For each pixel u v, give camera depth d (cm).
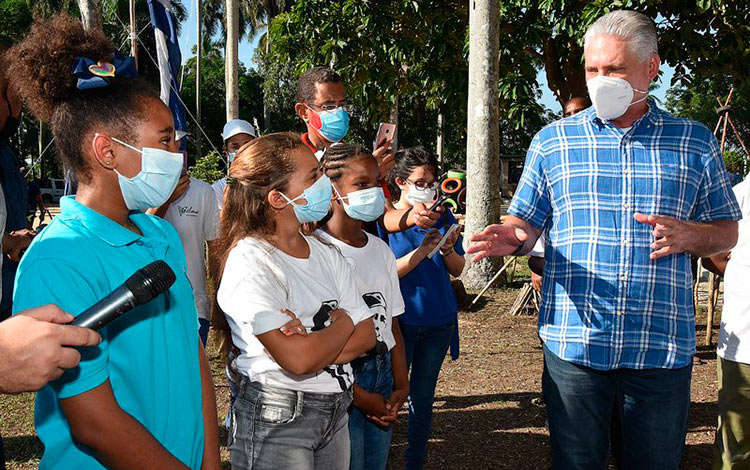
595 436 274
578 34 1030
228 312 222
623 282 263
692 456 433
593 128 272
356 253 294
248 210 234
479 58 973
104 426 150
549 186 279
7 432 461
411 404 366
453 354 397
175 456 173
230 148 508
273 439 226
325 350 215
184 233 407
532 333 764
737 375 326
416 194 362
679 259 268
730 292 330
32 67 162
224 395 537
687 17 1111
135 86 169
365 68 1313
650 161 264
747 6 1085
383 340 288
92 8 1170
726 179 272
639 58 255
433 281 357
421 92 1562
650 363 262
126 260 162
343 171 288
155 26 850
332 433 240
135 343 163
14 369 123
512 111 1160
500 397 552
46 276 149
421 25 1297
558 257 275
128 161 165
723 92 2856
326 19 1305
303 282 232
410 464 364
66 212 162
